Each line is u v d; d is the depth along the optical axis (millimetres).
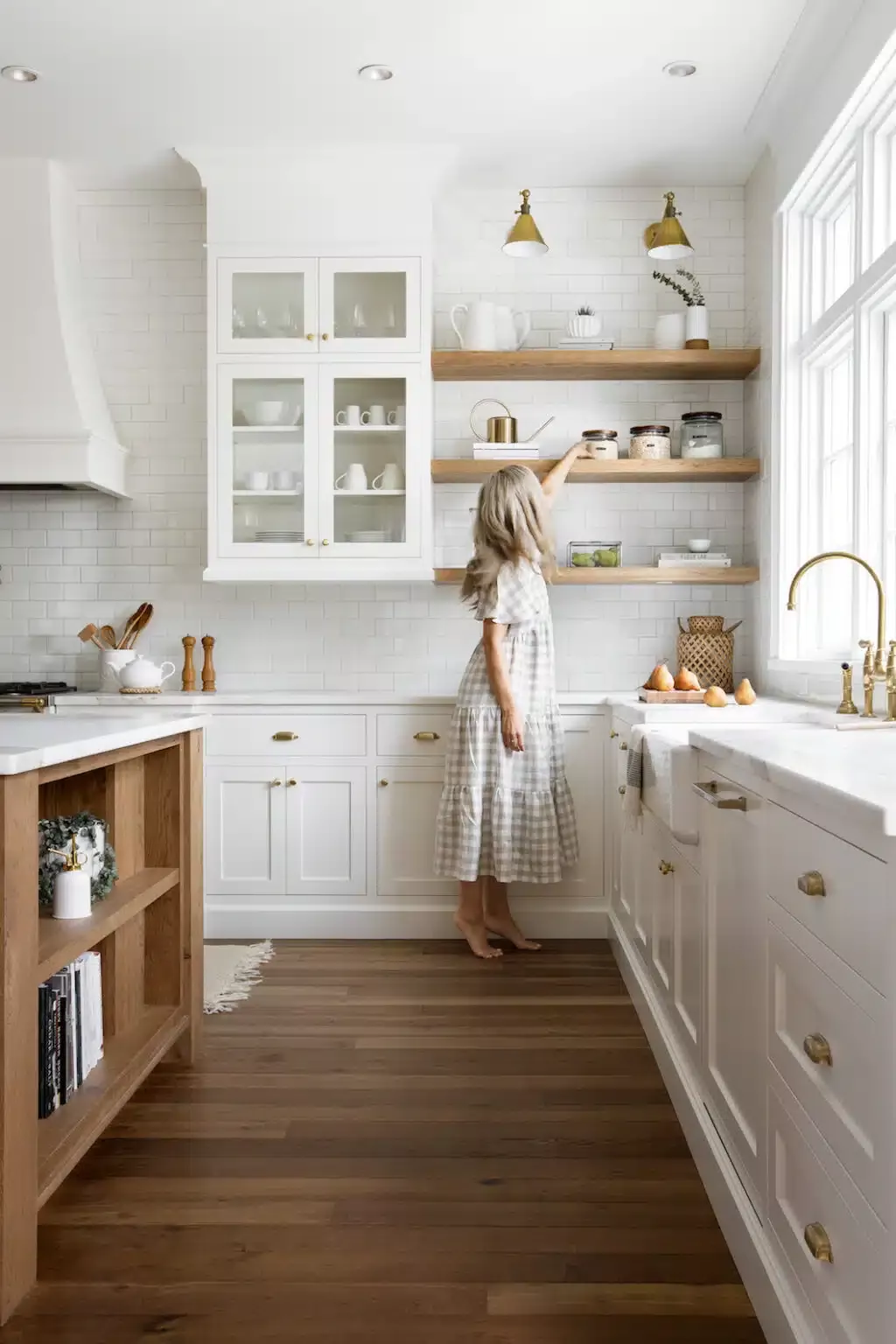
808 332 3766
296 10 3193
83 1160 2246
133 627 4520
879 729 2268
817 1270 1391
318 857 4105
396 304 4152
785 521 3934
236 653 4586
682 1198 2082
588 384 4512
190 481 4586
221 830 4125
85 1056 2299
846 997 1271
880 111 3082
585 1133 2371
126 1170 2203
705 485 4531
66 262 4367
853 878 1242
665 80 3609
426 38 3346
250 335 4180
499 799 3680
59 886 2234
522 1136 2359
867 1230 1190
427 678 4570
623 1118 2447
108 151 4164
